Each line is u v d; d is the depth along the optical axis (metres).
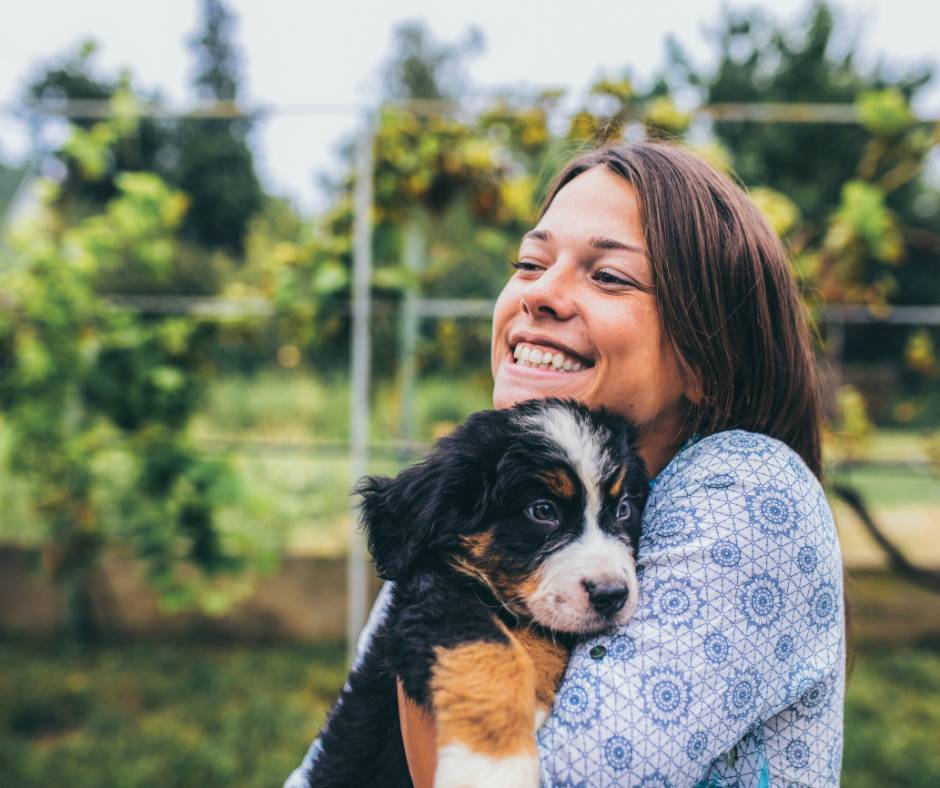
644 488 1.88
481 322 6.88
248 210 21.84
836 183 15.25
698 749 1.30
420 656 1.47
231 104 5.32
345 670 6.59
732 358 1.76
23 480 7.00
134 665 6.70
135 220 6.15
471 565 1.79
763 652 1.38
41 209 6.99
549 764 1.29
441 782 1.34
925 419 10.97
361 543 6.50
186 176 21.22
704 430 1.78
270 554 6.43
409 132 5.68
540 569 1.71
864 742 5.25
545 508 1.79
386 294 6.00
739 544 1.41
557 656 1.63
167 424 6.34
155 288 8.22
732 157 15.40
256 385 10.30
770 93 17.23
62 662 6.75
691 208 1.72
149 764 5.12
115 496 6.86
